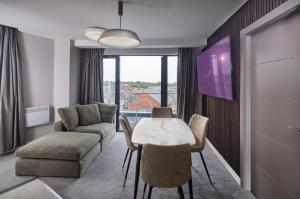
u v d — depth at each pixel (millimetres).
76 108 4219
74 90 4656
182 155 1709
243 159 2461
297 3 1510
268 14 1881
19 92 3832
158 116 3893
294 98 1661
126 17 3000
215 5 2555
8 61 3693
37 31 3842
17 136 3848
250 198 2271
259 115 2229
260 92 2205
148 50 4930
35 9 2746
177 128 2686
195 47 4641
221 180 2682
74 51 4625
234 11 2752
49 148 2699
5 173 2811
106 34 2057
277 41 1883
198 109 4820
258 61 2238
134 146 2568
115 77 5191
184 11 2750
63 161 2693
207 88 3742
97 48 4906
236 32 2744
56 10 2770
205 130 2635
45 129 4402
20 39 3947
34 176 2713
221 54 2904
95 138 3354
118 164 3178
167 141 2109
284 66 1780
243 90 2453
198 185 2539
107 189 2428
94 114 4387
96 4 2555
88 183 2562
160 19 3080
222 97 3041
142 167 1787
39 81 4242
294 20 1648
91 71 4945
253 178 2381
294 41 1651
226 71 2777
